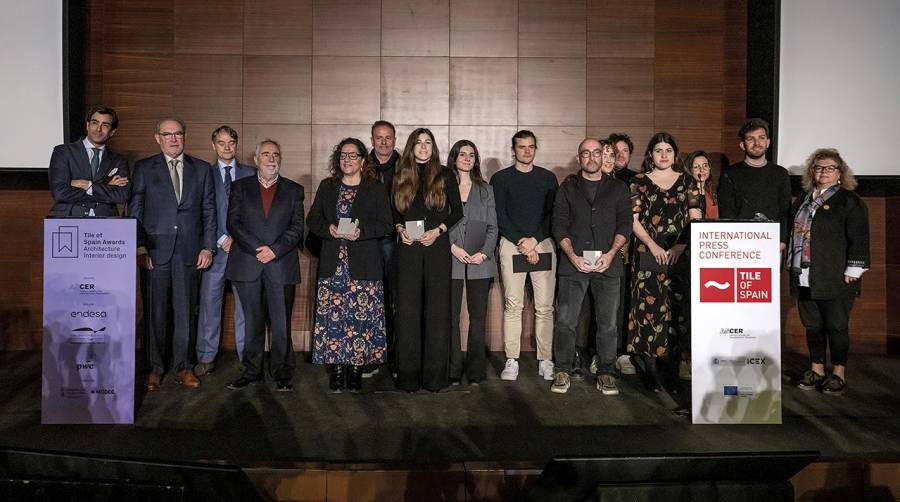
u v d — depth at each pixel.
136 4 5.55
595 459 2.60
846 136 5.24
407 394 4.35
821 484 3.09
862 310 5.72
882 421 3.85
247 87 5.61
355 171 4.43
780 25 5.23
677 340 4.45
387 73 5.66
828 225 4.43
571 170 5.71
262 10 5.61
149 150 5.58
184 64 5.58
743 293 3.77
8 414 3.91
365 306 4.36
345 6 5.63
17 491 2.39
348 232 4.27
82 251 3.73
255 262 4.42
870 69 5.20
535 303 4.82
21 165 5.06
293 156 5.64
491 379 4.74
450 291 4.43
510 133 5.70
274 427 3.69
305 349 5.66
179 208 4.45
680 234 4.43
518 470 2.98
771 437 3.57
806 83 5.23
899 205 5.57
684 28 5.71
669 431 3.66
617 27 5.71
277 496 2.96
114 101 5.55
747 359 3.78
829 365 5.22
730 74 5.71
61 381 3.73
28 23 5.04
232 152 4.89
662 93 5.72
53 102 5.07
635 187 4.52
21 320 5.50
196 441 3.46
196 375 4.80
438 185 4.35
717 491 2.50
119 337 3.75
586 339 5.26
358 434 3.58
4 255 5.48
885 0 5.18
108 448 3.35
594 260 4.33
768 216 4.56
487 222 4.58
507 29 5.68
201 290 4.88
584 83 5.71
